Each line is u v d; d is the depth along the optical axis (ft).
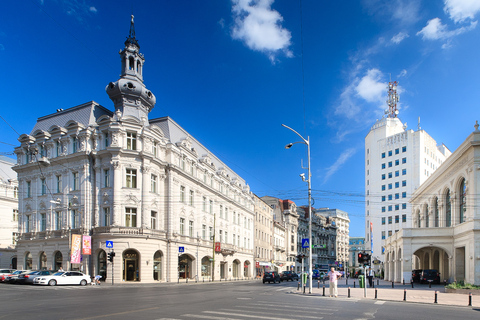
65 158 144.15
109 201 134.41
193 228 167.84
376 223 317.22
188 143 168.35
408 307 61.46
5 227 196.44
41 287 101.19
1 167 203.51
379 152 325.21
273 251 302.45
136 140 139.23
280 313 48.88
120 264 128.77
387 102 345.31
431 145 319.47
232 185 222.69
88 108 151.12
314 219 444.14
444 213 161.17
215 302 61.77
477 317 50.34
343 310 54.60
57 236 143.74
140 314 45.19
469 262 122.31
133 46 155.84
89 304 55.98
